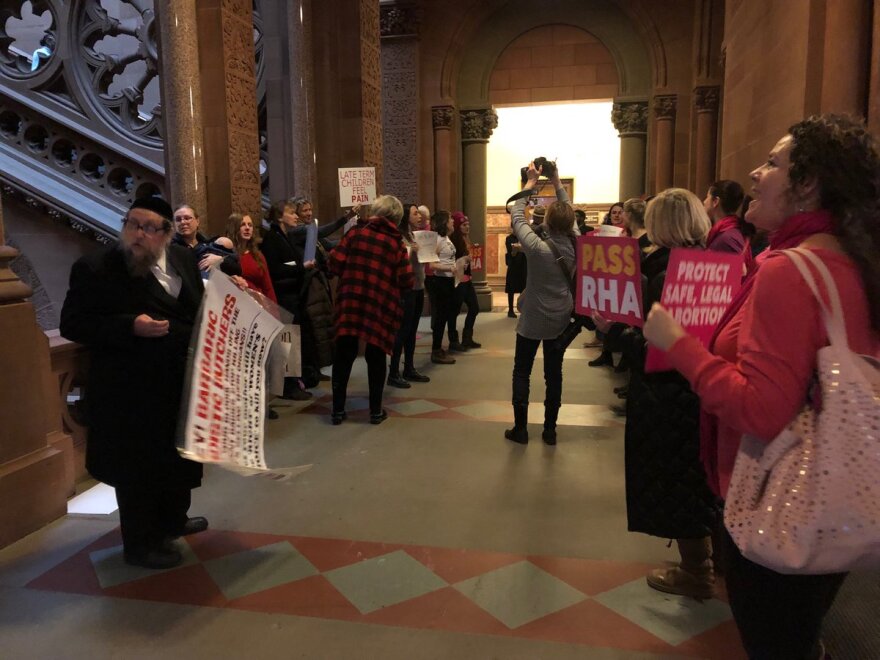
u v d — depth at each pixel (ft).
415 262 20.18
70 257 25.30
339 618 8.13
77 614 8.24
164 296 9.18
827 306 4.14
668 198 8.19
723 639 7.66
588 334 30.32
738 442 4.87
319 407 17.80
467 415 16.96
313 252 18.83
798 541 4.02
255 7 26.40
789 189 4.59
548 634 7.77
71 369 12.14
